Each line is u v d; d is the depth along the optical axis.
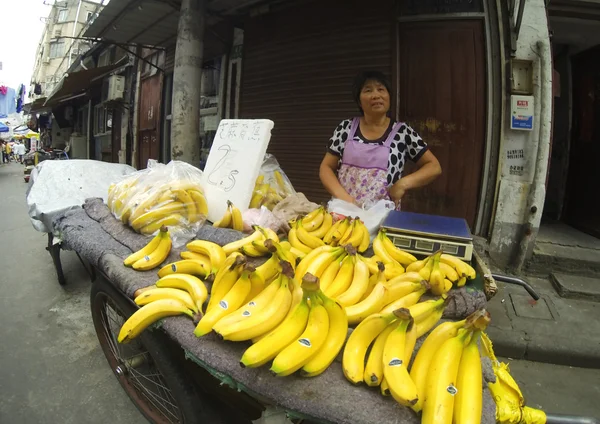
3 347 3.00
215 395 1.79
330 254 1.48
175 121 5.32
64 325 3.35
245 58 6.14
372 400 1.00
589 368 3.03
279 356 1.00
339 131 2.74
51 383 2.60
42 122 25.16
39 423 2.25
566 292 3.84
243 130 2.46
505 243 4.37
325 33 5.02
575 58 5.65
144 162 10.09
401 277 1.44
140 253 1.87
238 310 1.21
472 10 4.26
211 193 2.44
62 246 3.24
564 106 5.82
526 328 3.29
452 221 1.98
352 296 1.31
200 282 1.53
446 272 1.53
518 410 1.32
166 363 1.71
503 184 4.31
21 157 32.88
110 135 12.82
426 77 4.47
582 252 4.50
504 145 4.29
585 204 5.46
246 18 5.95
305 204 2.35
